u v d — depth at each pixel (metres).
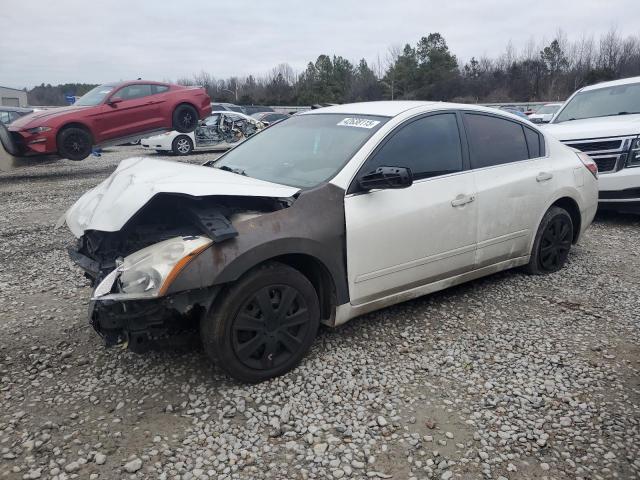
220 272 2.95
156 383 3.32
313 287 3.49
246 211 3.34
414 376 3.42
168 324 3.12
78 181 12.34
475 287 4.93
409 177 3.41
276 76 73.62
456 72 58.41
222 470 2.60
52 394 3.22
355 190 3.61
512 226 4.66
